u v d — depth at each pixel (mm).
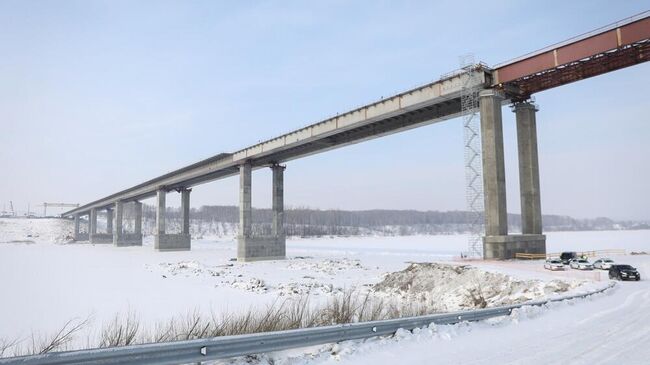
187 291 41000
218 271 61875
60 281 50344
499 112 50562
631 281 33688
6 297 37562
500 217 48219
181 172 111562
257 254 84000
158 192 126625
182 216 127750
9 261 83188
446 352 11234
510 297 30688
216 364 9242
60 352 7113
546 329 14430
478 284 34406
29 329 24750
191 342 8469
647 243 115188
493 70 51188
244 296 37125
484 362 10344
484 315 15367
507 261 45250
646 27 39500
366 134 69562
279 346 9883
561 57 45312
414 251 106062
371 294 37344
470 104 50625
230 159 91875
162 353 8164
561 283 29812
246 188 88375
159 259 89875
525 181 52750
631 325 15086
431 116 58969
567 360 10500
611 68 45156
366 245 142250
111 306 32625
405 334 12453
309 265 69625
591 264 43656
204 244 168375
